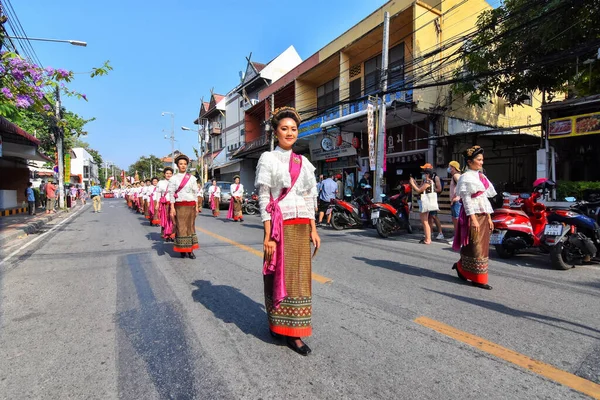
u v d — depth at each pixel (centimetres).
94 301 390
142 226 1144
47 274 514
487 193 431
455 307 357
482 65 1042
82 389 221
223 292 415
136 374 238
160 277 486
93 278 487
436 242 771
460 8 1287
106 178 8681
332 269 520
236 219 1251
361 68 1541
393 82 1354
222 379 230
